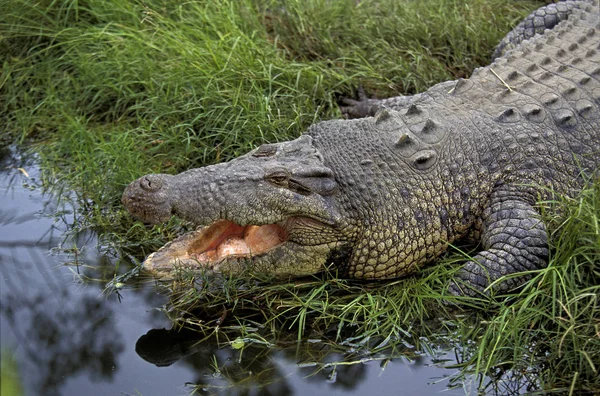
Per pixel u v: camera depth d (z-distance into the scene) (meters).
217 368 4.03
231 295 4.51
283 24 7.00
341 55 6.68
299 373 3.98
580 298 4.06
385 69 6.54
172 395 3.82
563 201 4.50
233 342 4.18
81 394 3.82
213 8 6.79
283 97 6.02
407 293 4.47
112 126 6.18
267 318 4.37
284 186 4.37
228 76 6.07
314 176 4.39
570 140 4.85
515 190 4.66
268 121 5.70
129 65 6.39
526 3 7.48
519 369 3.90
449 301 4.39
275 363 4.06
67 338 4.23
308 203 4.36
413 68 6.53
